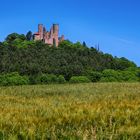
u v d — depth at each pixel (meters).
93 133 9.74
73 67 168.38
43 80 148.62
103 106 15.37
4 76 148.12
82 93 37.16
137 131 10.42
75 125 11.34
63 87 55.28
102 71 171.00
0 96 31.34
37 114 13.88
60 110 14.41
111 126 11.10
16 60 183.25
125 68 196.00
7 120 12.01
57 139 9.96
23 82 145.38
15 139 9.66
